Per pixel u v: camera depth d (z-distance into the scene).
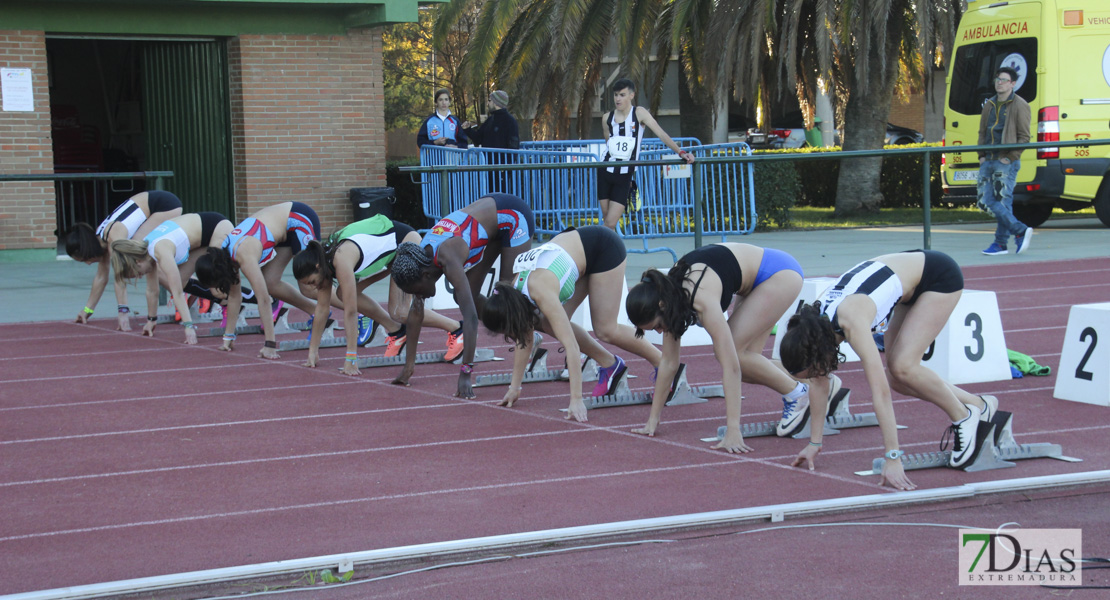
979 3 17.81
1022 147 12.20
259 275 9.31
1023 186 16.89
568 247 7.09
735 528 4.91
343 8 17.75
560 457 6.14
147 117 18.45
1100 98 16.73
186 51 17.67
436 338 10.52
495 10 20.92
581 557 4.61
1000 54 17.25
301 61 17.64
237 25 17.20
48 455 6.41
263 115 17.48
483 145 15.84
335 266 8.52
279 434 6.81
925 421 6.86
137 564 4.62
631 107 11.65
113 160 21.31
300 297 9.91
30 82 16.09
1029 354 8.94
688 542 4.76
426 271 7.59
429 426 6.94
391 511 5.26
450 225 7.67
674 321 5.96
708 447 6.30
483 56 21.31
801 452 5.84
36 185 16.28
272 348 9.41
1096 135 16.73
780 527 4.92
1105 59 16.75
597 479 5.70
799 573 4.37
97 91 21.41
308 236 9.75
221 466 6.12
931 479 5.57
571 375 7.04
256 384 8.34
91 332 10.80
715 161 11.05
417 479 5.78
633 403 7.50
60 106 20.95
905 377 5.63
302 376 8.62
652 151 13.47
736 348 6.31
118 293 10.81
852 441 6.41
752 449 6.24
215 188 17.77
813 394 5.73
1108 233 17.48
